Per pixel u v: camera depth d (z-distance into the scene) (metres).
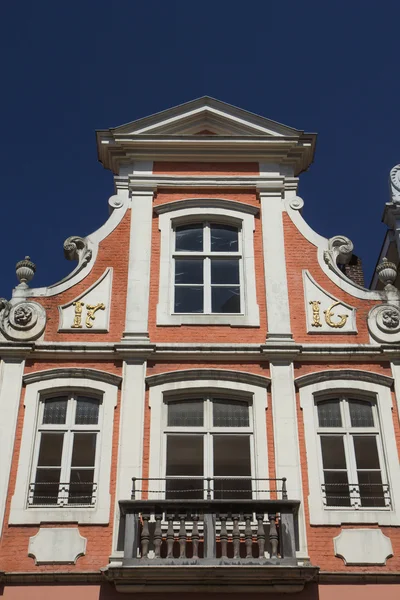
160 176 17.52
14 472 13.72
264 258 16.39
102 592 12.62
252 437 14.37
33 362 14.96
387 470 14.03
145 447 14.04
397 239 17.56
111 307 15.72
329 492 13.90
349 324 15.68
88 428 14.33
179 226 17.11
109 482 13.70
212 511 12.74
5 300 15.55
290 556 12.42
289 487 13.65
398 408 14.65
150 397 14.53
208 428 14.42
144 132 18.12
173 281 16.25
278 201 17.28
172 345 15.02
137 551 12.52
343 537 13.28
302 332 15.54
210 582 12.43
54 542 13.06
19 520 13.23
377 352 15.18
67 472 13.88
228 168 17.84
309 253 16.62
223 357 15.03
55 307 15.66
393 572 12.91
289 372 14.88
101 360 15.01
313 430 14.36
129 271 16.09
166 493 13.74
